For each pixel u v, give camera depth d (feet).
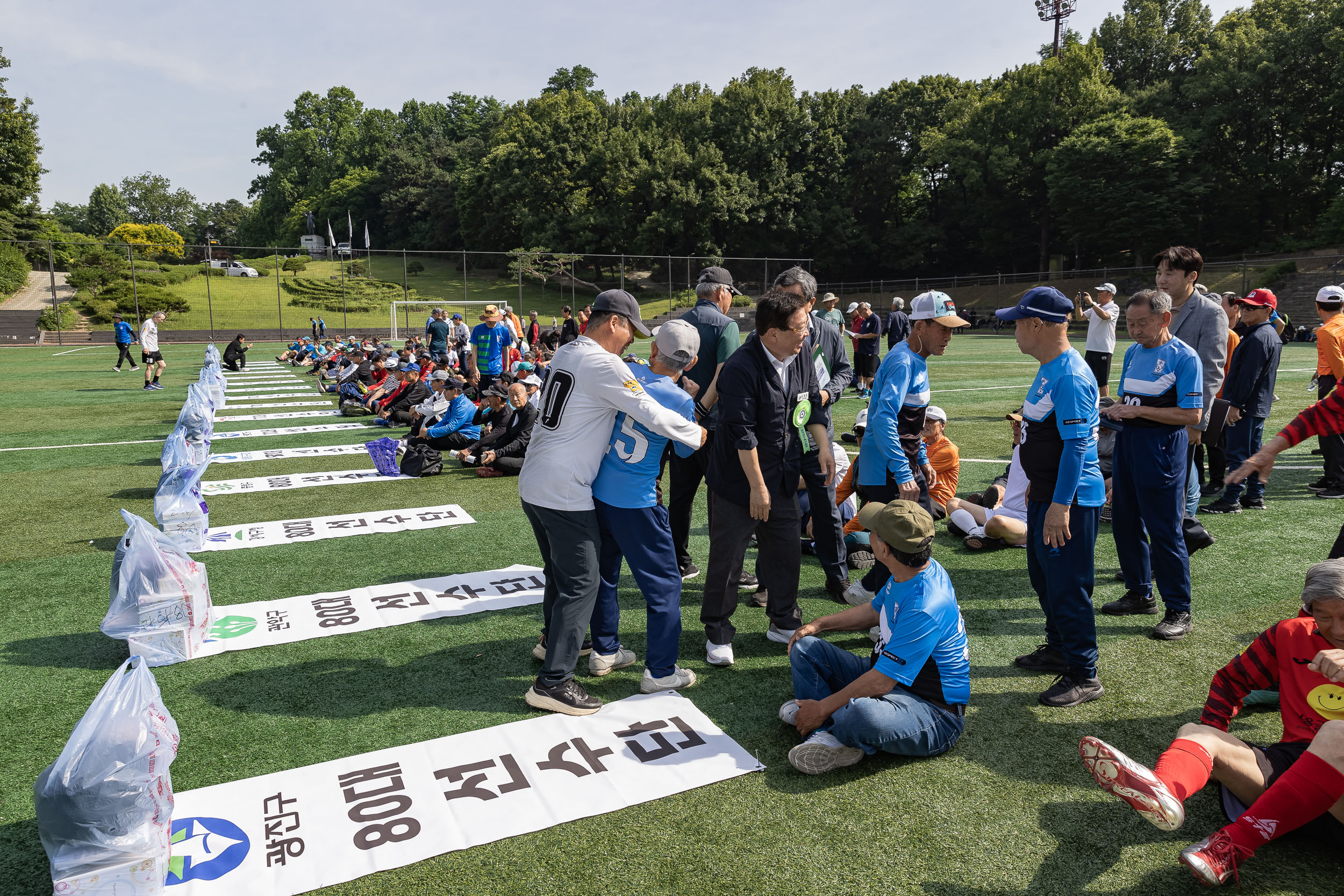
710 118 192.95
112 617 12.33
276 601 14.99
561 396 10.52
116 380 59.98
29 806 8.89
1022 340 10.83
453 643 13.16
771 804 8.77
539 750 9.84
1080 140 144.46
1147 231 143.54
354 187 295.28
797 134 189.16
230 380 61.72
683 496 15.90
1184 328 16.05
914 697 9.47
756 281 179.42
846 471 17.81
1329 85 141.69
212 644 13.09
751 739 10.14
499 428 28.22
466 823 8.41
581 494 10.54
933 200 192.24
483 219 228.43
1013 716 10.65
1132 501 13.44
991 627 13.71
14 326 127.34
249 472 27.09
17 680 11.95
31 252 165.48
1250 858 7.68
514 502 22.81
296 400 48.37
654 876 7.61
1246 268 117.08
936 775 9.32
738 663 12.46
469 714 10.80
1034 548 11.09
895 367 13.61
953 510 19.02
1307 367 52.80
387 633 13.56
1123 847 7.99
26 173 175.63
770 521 12.41
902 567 9.27
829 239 184.14
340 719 10.68
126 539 12.66
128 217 376.48
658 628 11.22
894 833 8.24
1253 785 7.72
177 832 8.24
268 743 10.07
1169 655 12.34
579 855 7.92
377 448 26.58
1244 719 10.40
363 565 17.12
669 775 9.31
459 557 17.65
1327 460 21.79
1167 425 12.50
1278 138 151.43
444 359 52.90
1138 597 13.89
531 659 12.54
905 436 14.17
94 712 7.27
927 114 187.62
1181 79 161.58
